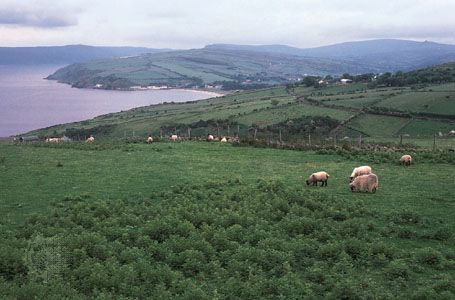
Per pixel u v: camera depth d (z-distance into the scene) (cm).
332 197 3002
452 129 11031
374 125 12069
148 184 3478
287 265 1842
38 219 2466
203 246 2027
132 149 5350
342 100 15825
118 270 1736
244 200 2880
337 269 1842
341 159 4788
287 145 5606
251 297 1605
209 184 3394
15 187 3344
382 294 1609
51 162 4422
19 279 1708
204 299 1538
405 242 2206
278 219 2559
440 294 1597
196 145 5816
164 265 1861
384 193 3186
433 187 3362
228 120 14562
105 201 2914
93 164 4325
